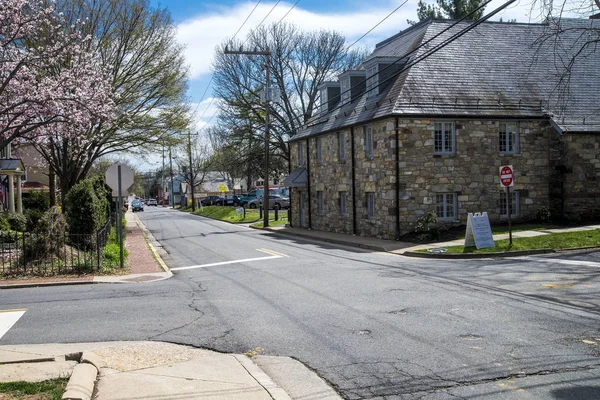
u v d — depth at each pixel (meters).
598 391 5.30
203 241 25.27
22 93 19.58
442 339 7.16
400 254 17.92
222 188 55.81
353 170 25.00
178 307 9.75
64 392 5.16
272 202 53.22
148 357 6.68
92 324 8.51
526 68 24.20
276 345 7.18
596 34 25.55
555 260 14.59
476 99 22.23
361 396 5.38
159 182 160.00
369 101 24.77
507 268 13.38
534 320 8.01
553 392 5.29
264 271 14.14
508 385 5.51
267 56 34.53
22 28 19.16
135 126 33.66
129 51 32.91
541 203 22.81
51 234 15.19
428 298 9.79
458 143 21.75
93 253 16.50
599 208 22.47
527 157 22.62
